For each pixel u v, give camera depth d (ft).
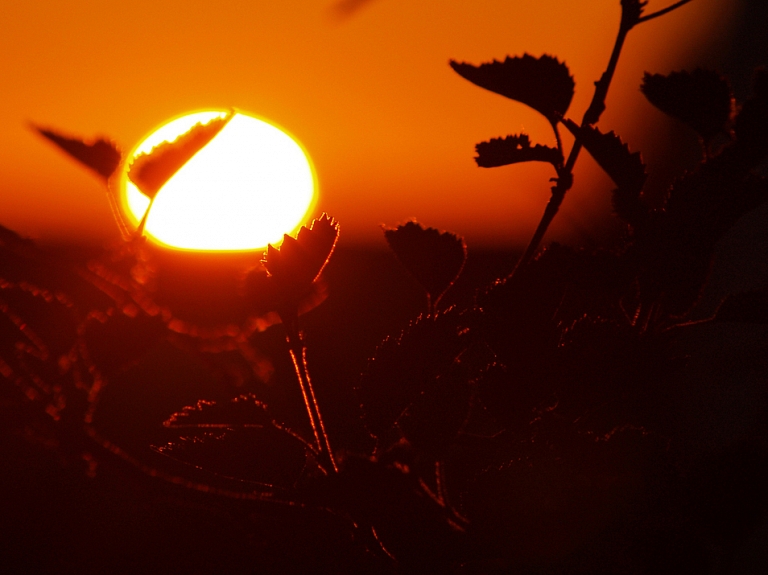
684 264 2.68
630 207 2.69
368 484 2.60
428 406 2.66
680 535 2.63
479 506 2.65
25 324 2.63
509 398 2.67
